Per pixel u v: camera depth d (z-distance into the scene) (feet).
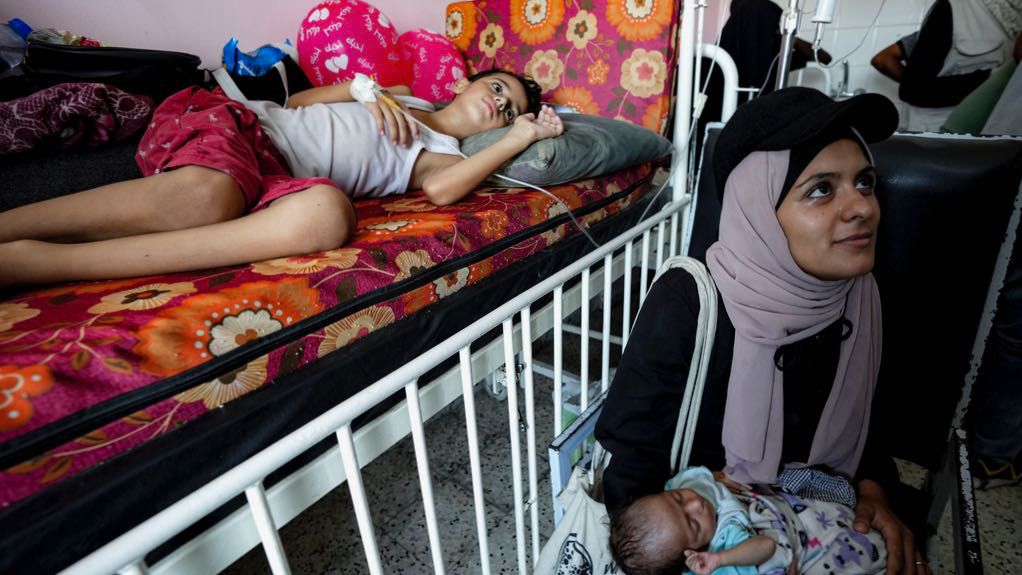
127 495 1.47
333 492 4.45
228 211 2.57
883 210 2.87
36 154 2.90
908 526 2.70
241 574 3.73
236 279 2.09
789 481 2.67
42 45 3.06
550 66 5.35
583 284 3.16
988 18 7.52
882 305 3.00
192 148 2.61
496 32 5.70
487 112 4.65
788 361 2.54
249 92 4.17
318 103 4.01
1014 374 3.31
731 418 2.59
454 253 2.75
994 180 2.62
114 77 3.20
